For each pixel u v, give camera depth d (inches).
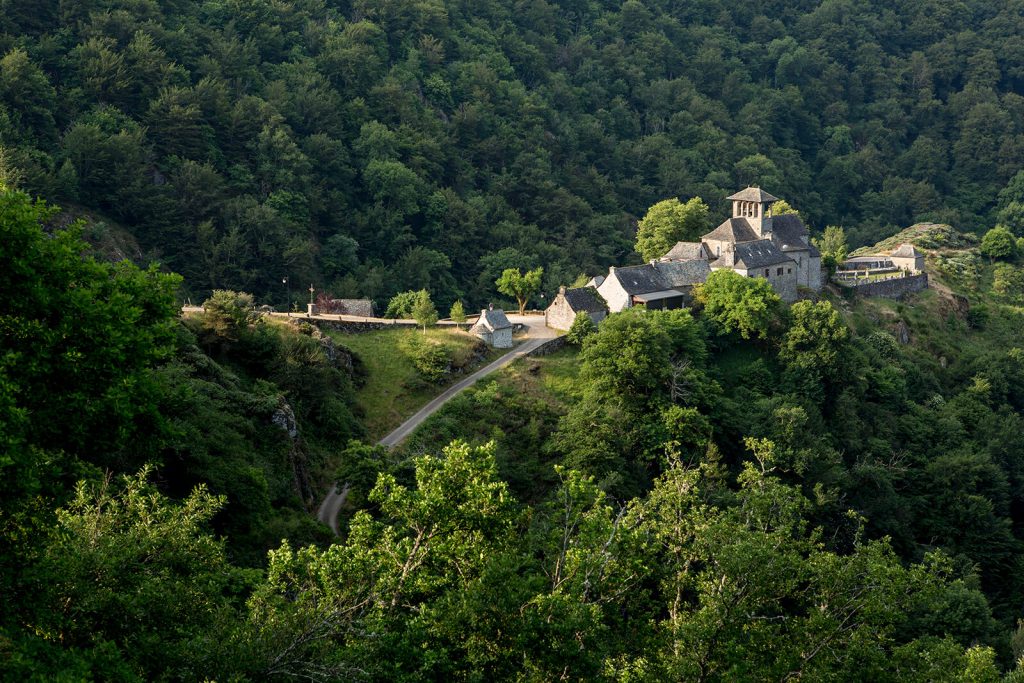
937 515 4525.1
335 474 3454.7
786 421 4256.9
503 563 1731.1
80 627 1566.2
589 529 1927.9
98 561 1622.8
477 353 4682.6
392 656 1648.6
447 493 1867.6
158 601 1636.3
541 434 4131.4
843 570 1873.8
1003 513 4677.7
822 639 1802.4
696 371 4471.0
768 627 1824.6
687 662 1750.7
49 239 1711.4
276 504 3029.0
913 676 1818.4
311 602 1680.6
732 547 1829.5
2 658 1320.1
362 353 4503.0
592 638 1710.1
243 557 2647.6
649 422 4074.8
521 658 1699.1
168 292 1951.3
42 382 1578.5
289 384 3752.5
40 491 1672.0
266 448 3235.7
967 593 3548.2
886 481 4377.5
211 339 3710.6
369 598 1690.5
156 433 1812.3
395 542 1911.9
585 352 4414.4
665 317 4719.5
